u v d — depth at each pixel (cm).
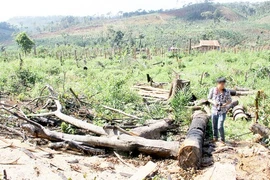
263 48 3959
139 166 594
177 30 9444
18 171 521
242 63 2327
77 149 648
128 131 700
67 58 3559
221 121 687
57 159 593
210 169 510
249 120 900
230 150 652
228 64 2297
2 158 566
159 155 621
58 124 826
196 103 1009
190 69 2172
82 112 897
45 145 671
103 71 2248
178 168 578
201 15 13062
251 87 1434
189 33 8612
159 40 7575
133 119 849
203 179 486
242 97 1208
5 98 1220
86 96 1054
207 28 9419
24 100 1177
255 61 2344
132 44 6134
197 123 693
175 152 608
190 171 561
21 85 1405
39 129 679
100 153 645
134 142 626
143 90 1378
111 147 641
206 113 820
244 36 7881
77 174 536
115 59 3084
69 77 1792
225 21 12194
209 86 1441
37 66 2138
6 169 526
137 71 2217
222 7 14412
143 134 700
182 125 823
